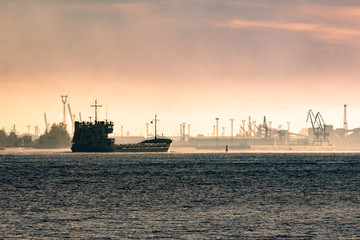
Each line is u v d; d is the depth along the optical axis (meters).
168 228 164.62
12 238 150.62
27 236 153.00
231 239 149.75
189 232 158.62
